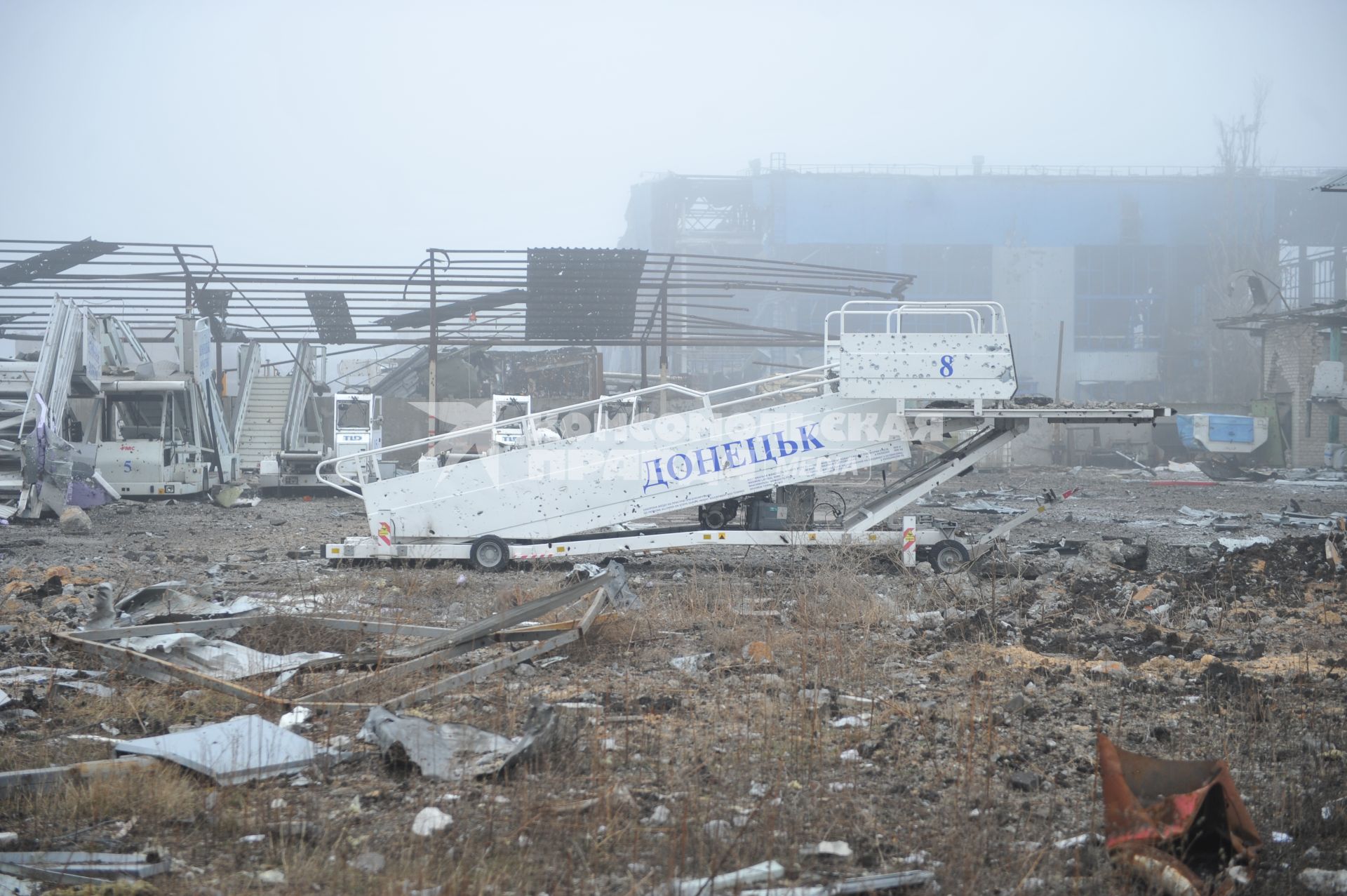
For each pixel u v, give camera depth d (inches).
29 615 351.3
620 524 505.4
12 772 183.6
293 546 599.5
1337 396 1668.3
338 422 1111.6
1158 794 167.6
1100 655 301.3
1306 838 169.3
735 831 163.9
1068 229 3314.5
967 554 482.0
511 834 161.8
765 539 488.7
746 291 3272.6
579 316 1423.5
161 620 326.0
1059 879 151.4
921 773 199.2
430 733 204.5
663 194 3430.1
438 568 495.5
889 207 3302.2
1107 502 957.2
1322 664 291.6
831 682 266.4
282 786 187.8
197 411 992.9
